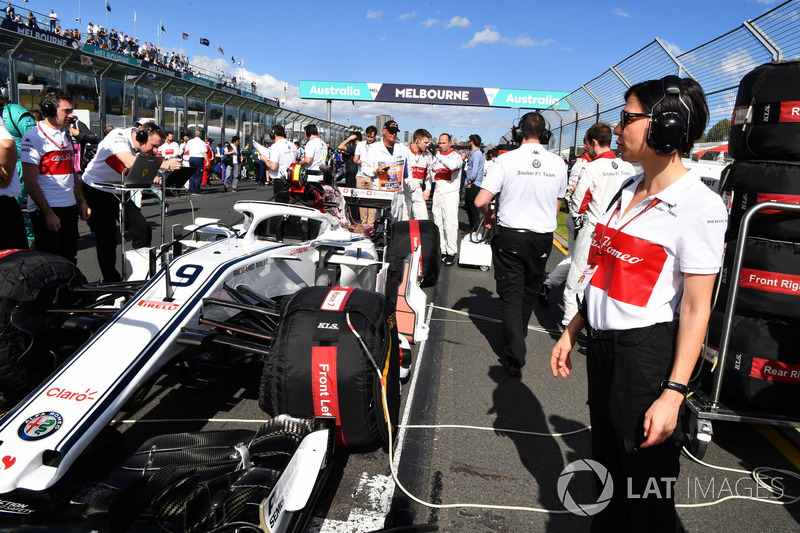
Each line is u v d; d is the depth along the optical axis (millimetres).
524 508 2709
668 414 1609
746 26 6379
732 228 3299
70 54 14672
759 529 2635
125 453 2480
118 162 5316
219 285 3217
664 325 1733
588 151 5078
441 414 3680
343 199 6562
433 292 6855
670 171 1691
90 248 7797
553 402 3945
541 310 6387
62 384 2297
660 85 1667
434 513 2645
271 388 2600
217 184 20703
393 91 31953
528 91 31688
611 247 1807
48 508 2039
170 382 3908
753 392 3137
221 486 2137
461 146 18078
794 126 2967
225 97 23703
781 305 3086
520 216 4051
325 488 2770
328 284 4500
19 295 2947
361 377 2521
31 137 4652
